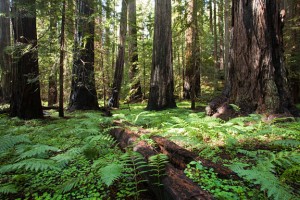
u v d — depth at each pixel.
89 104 13.27
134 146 4.25
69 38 12.30
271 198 2.63
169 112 10.15
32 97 10.09
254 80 6.76
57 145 5.89
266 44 6.62
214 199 2.39
